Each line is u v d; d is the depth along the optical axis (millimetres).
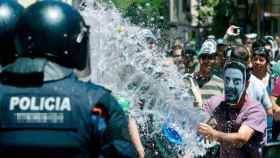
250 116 8930
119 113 5488
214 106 9211
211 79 12586
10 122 5340
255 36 18062
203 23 36344
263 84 12453
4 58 6629
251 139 8930
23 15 5617
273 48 18234
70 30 5574
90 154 5410
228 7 35906
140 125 9617
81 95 5398
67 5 5684
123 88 9578
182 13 37812
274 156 6855
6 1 6887
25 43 5543
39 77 5426
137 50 9844
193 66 15898
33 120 5336
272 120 12500
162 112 9703
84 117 5355
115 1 15477
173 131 9688
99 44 9688
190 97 10258
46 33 5508
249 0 36562
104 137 5422
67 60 5586
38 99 5371
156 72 9844
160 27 15172
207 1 36281
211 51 12586
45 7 5594
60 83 5438
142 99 9633
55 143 5309
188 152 9727
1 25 6660
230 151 8969
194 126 9672
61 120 5336
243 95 8953
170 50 14992
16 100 5375
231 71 8922
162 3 31000
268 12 36594
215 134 8906
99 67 9562
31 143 5309
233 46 9078
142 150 8562
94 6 10219
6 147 5324
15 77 5453
